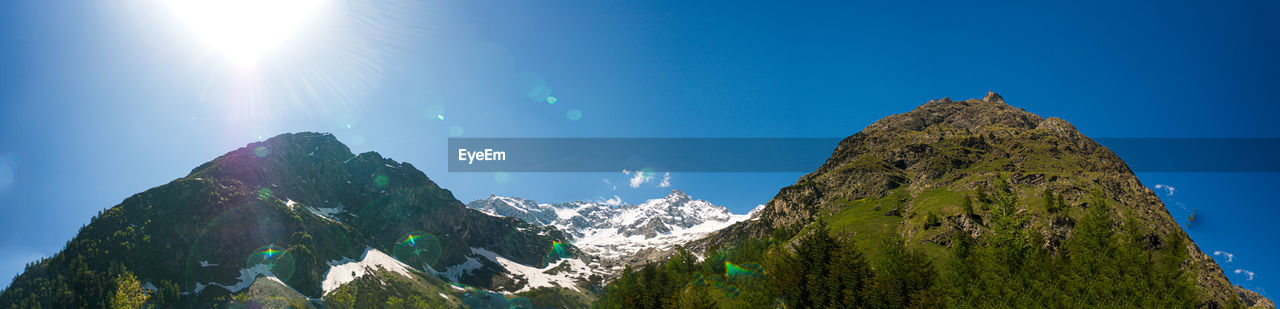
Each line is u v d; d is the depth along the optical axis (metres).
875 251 190.00
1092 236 115.81
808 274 135.50
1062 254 124.62
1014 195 174.25
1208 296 136.00
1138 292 99.75
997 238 129.88
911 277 130.62
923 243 180.38
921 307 117.81
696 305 166.88
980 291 113.38
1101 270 106.88
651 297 184.00
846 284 127.69
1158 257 148.38
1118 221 160.75
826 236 147.50
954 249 144.25
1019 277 112.81
